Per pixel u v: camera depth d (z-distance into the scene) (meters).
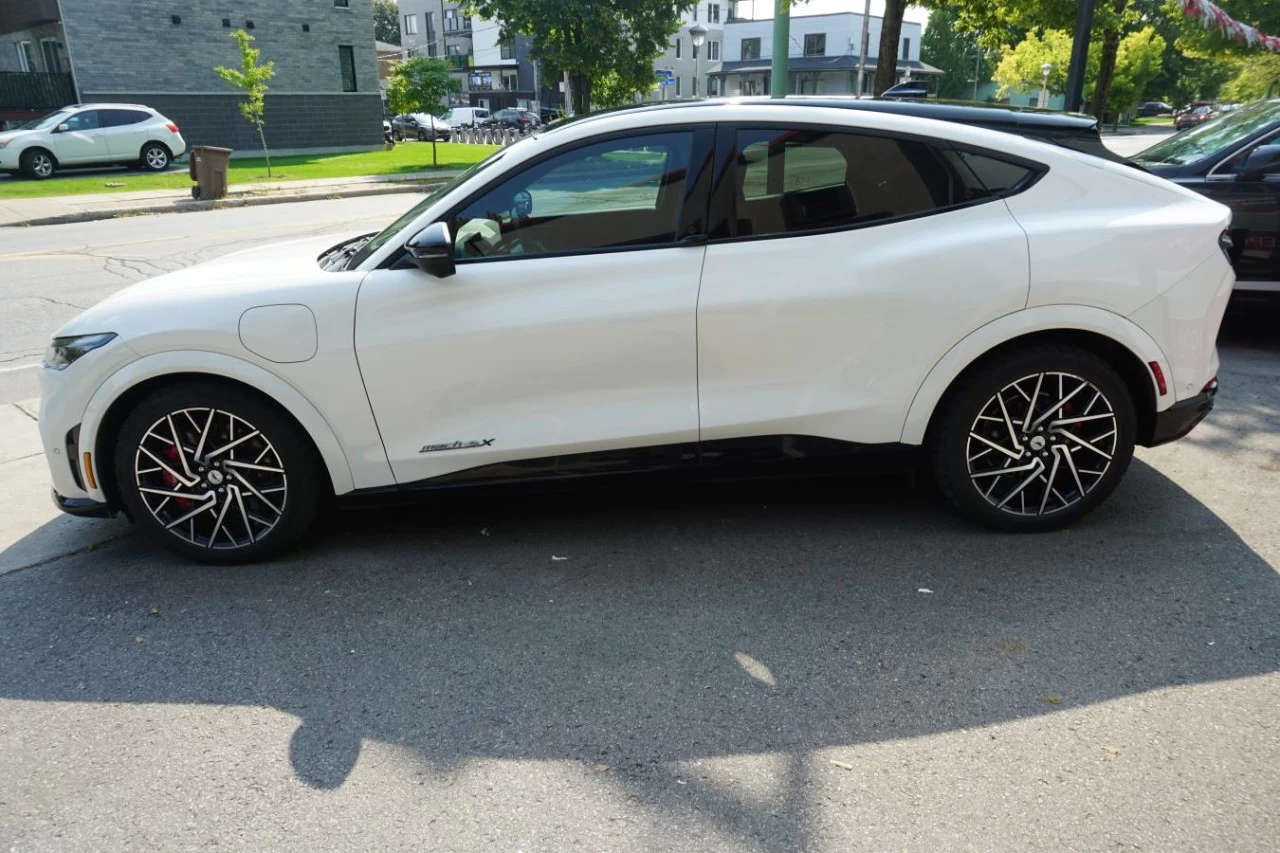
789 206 3.46
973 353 3.42
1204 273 3.48
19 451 4.98
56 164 22.38
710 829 2.21
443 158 29.55
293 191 19.44
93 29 26.89
